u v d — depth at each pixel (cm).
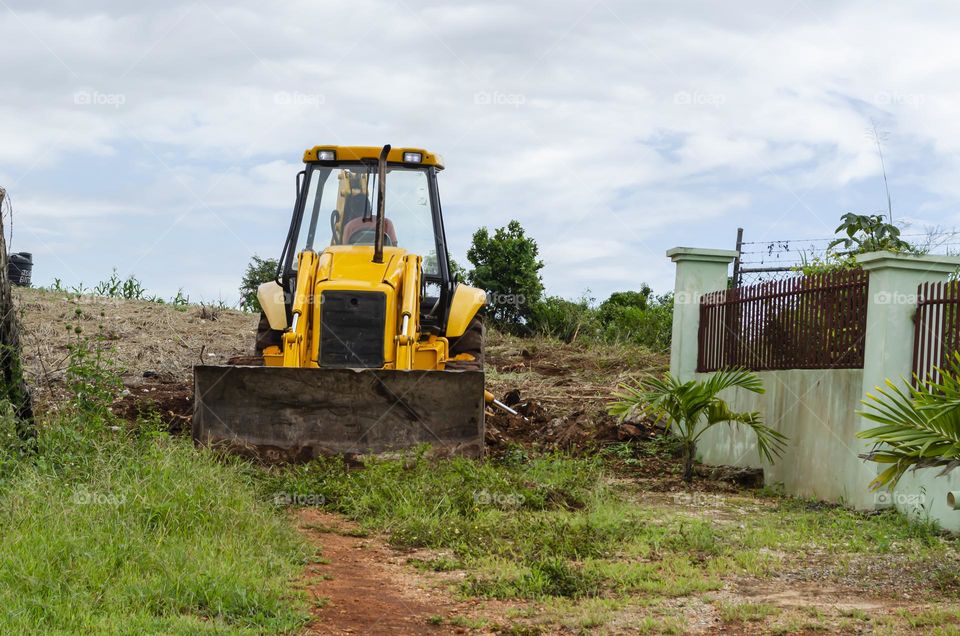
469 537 680
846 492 903
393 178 1021
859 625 508
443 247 1011
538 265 2264
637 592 573
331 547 667
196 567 522
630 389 1105
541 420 1304
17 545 518
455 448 863
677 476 1096
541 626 506
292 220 1017
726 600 556
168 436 795
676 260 1290
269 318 998
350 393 859
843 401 920
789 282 1052
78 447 730
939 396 631
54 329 1491
